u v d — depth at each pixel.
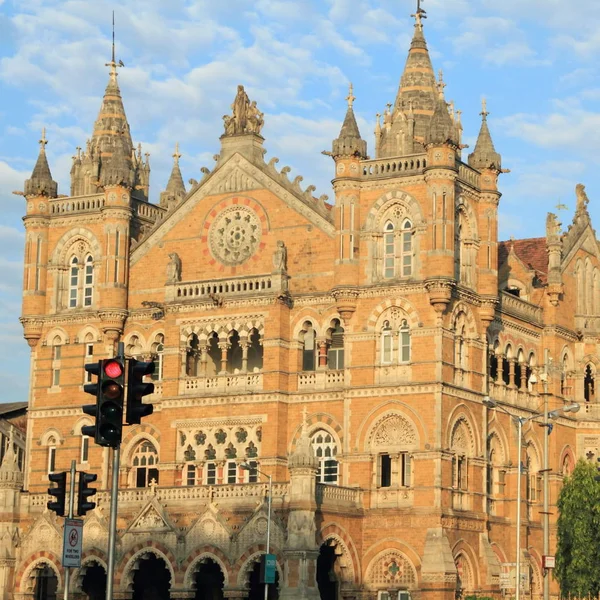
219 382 83.56
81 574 80.06
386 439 79.12
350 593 76.94
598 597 82.38
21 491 84.19
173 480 83.69
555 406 91.75
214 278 86.19
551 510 90.62
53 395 90.19
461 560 79.31
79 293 90.94
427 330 78.81
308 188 84.19
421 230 79.81
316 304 82.75
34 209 92.00
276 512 74.44
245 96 87.88
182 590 75.81
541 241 100.38
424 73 87.06
